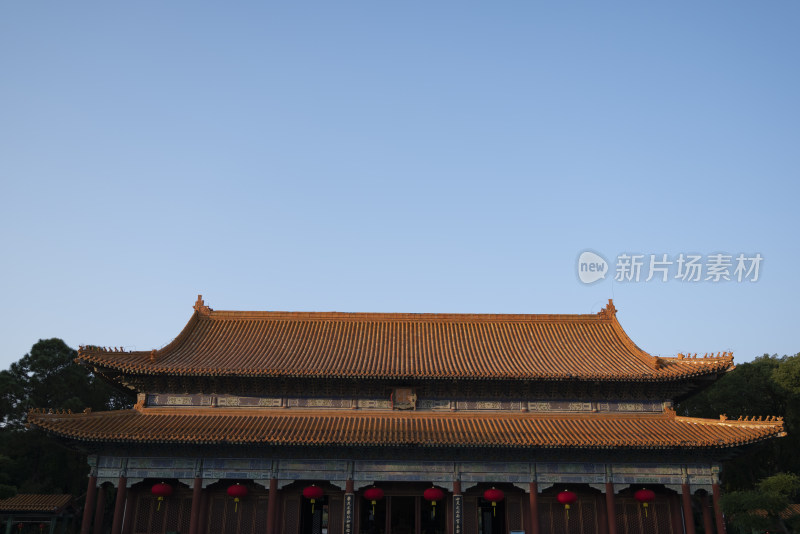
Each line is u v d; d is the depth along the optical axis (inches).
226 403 1689.2
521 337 1948.8
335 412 1683.1
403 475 1592.0
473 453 1599.4
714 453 1579.7
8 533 1951.3
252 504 1658.5
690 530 1550.2
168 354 1756.9
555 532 1641.2
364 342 1892.2
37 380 2861.7
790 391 2330.2
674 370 1669.5
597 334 1974.7
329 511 1651.1
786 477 1401.3
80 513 2620.6
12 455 2618.1
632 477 1593.3
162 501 1662.2
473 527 1646.2
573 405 1706.4
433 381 1670.8
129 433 1524.4
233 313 2003.0
